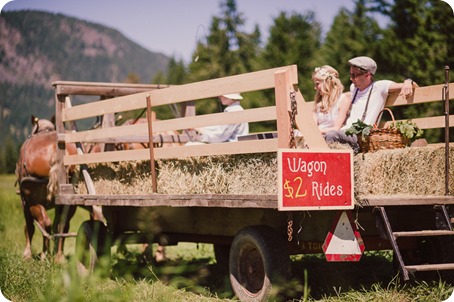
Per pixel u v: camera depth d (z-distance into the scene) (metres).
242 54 38.41
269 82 6.46
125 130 8.31
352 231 6.44
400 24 24.92
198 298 7.38
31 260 10.04
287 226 6.81
